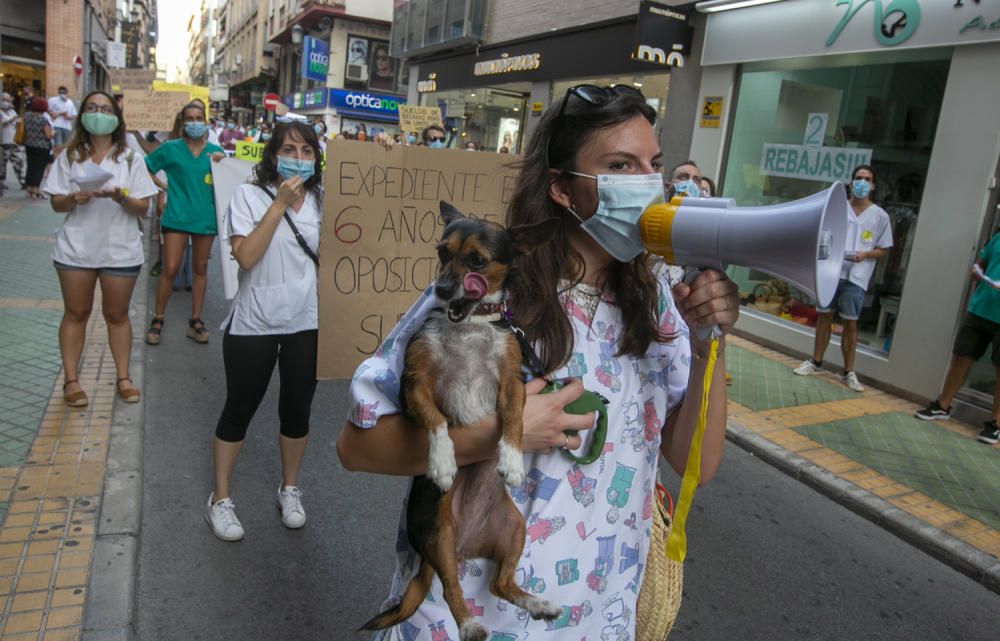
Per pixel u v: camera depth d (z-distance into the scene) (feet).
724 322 4.78
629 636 5.01
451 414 4.73
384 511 13.84
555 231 4.77
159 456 15.15
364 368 4.84
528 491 4.72
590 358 4.92
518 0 50.14
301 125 11.80
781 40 27.86
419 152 12.24
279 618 10.50
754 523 15.12
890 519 15.34
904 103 24.41
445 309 4.84
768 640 11.20
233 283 12.85
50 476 13.20
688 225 4.54
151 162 21.98
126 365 17.34
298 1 107.45
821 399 23.13
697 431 4.91
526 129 51.88
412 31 67.15
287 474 12.94
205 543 12.14
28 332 21.31
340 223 11.83
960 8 21.71
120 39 175.83
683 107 33.35
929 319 22.99
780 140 29.17
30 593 9.96
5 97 53.93
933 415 21.59
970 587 13.43
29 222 39.96
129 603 10.11
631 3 38.37
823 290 4.13
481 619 4.68
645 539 5.16
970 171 21.85
